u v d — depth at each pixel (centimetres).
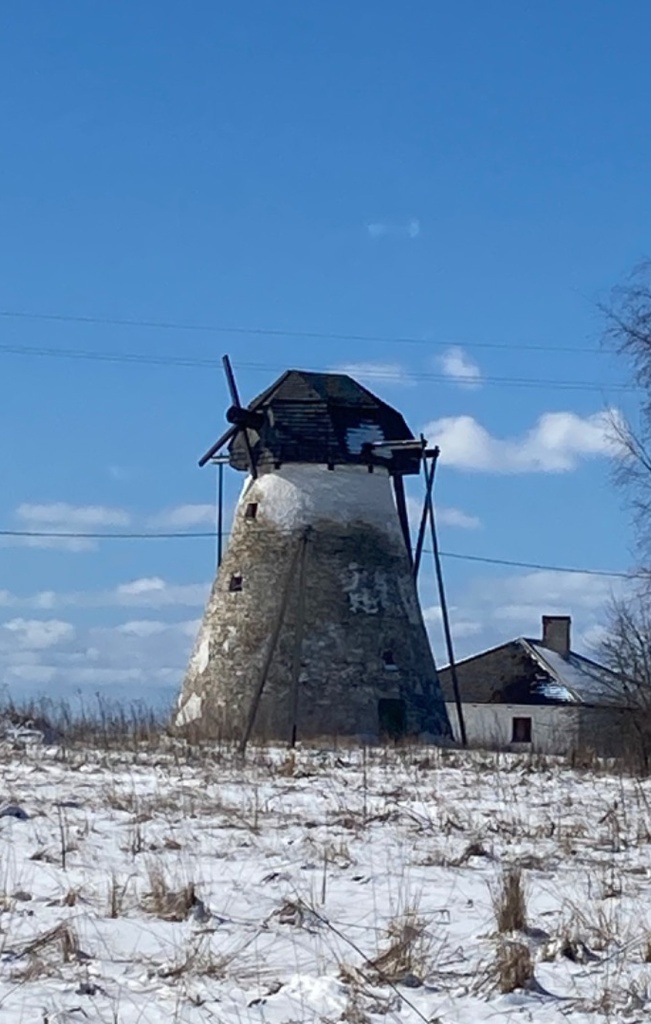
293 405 4812
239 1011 806
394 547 4822
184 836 1516
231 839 1508
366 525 4766
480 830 1658
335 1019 797
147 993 846
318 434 4766
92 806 1792
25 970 892
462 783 2378
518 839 1586
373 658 4631
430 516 4603
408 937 984
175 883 1207
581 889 1255
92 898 1150
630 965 962
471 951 1000
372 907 1145
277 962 942
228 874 1286
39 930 1018
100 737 3381
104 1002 818
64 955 930
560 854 1472
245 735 3847
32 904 1118
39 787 2058
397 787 2212
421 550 4894
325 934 1034
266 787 2164
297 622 4616
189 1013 798
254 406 4856
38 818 1644
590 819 1806
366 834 1594
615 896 1210
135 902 1128
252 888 1217
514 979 895
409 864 1374
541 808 1952
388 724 4578
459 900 1191
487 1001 865
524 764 2938
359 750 3431
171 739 3562
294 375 4919
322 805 1903
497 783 2353
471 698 6575
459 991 884
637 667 3900
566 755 3516
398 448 4738
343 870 1324
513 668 6612
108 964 923
